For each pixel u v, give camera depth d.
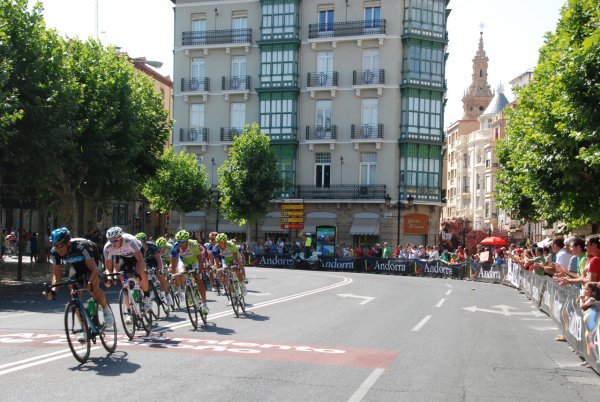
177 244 12.23
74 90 23.34
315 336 11.11
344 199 44.88
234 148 42.06
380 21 45.19
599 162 12.12
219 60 48.81
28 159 20.05
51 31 23.12
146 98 30.88
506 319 15.05
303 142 46.66
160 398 6.52
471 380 7.93
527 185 19.78
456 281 31.33
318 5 47.00
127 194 30.34
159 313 12.66
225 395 6.73
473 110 117.25
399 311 15.88
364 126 45.38
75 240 8.66
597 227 19.42
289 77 46.81
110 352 8.90
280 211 46.38
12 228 43.12
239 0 48.41
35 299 17.28
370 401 6.68
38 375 7.41
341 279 28.81
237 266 14.07
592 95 12.22
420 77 45.31
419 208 44.94
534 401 6.98
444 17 46.41
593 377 8.39
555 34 16.62
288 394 6.88
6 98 17.84
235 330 11.57
